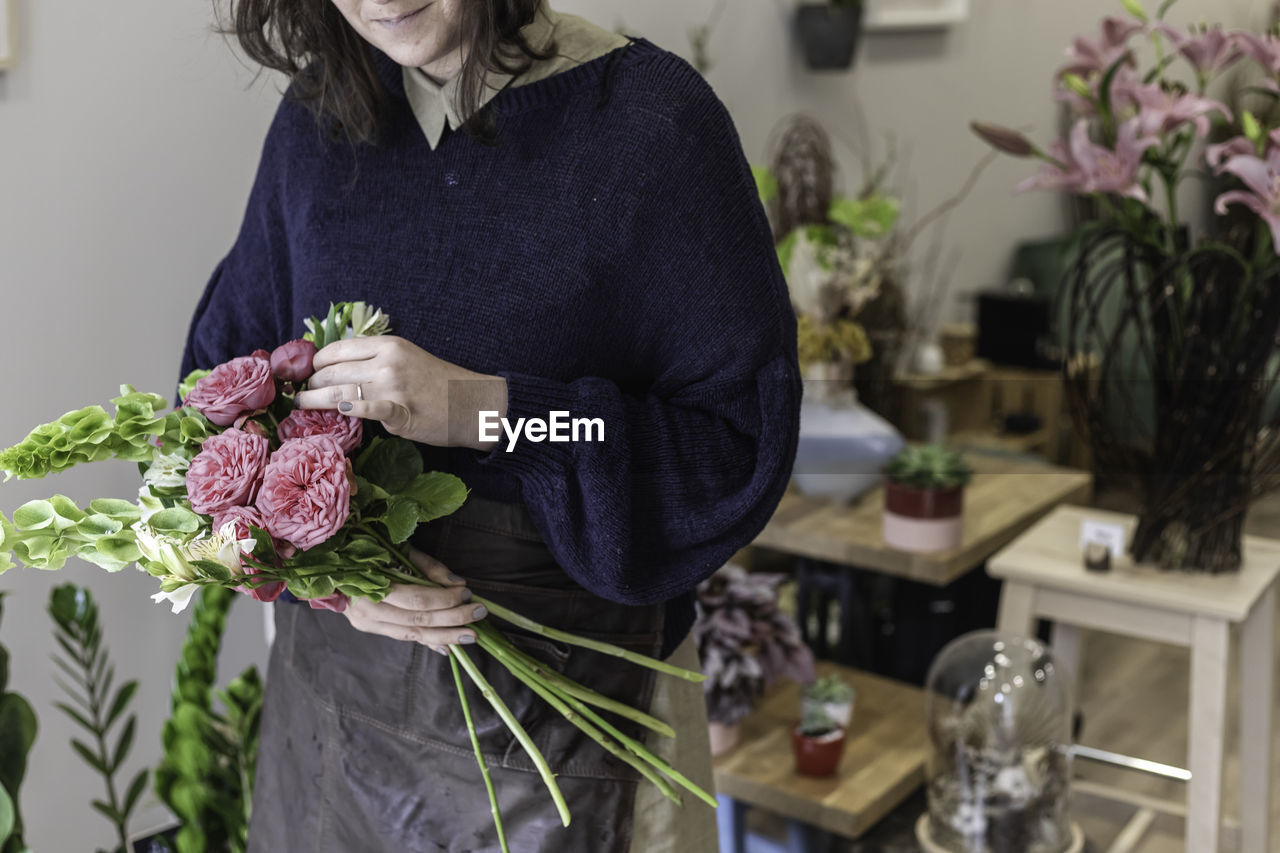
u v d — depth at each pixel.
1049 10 3.35
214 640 1.61
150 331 1.72
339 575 0.90
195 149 1.72
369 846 1.14
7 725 1.31
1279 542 2.16
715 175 1.03
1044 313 3.19
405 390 0.93
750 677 2.07
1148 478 2.01
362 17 0.97
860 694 2.39
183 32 1.67
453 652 1.03
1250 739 2.13
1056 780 2.00
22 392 1.59
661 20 2.70
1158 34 1.76
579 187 1.02
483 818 1.08
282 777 1.22
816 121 3.37
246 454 0.88
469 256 1.05
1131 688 3.10
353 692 1.13
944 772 2.02
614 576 1.01
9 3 1.48
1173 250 1.86
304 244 1.14
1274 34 1.76
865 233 2.57
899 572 2.27
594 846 1.08
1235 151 1.68
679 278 1.02
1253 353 1.84
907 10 3.40
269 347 1.26
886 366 2.73
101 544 0.88
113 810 1.56
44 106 1.55
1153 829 2.34
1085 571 2.05
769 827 2.29
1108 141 1.80
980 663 2.03
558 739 1.08
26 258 1.57
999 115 3.43
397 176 1.09
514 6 0.96
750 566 2.75
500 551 1.06
